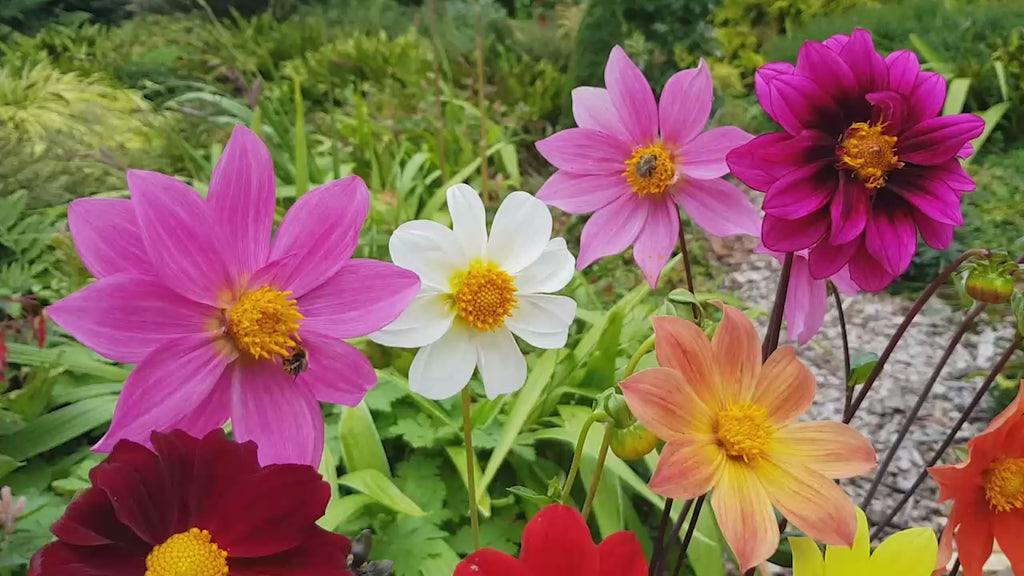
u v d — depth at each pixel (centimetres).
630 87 40
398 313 25
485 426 66
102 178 109
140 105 141
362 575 26
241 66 164
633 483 60
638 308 86
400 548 55
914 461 87
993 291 31
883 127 28
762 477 26
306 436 25
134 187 22
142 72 168
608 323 72
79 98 137
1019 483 28
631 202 41
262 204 24
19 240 86
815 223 29
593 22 157
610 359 72
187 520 22
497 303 30
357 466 60
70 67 163
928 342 109
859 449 26
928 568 27
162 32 193
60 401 64
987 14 165
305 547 22
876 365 38
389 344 29
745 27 193
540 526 23
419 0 232
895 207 29
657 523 70
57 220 93
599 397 28
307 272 25
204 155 123
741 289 124
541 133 167
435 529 57
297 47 194
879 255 29
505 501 61
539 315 31
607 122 40
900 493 81
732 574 67
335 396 25
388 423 67
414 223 30
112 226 23
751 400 27
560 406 69
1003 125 149
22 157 108
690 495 25
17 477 57
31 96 136
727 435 25
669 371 25
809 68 28
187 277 23
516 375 31
